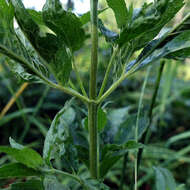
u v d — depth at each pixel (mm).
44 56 266
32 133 822
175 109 1079
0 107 843
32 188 276
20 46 263
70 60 271
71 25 256
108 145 313
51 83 278
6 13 252
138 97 954
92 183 263
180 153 617
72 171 294
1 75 707
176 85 1101
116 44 283
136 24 248
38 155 248
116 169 662
